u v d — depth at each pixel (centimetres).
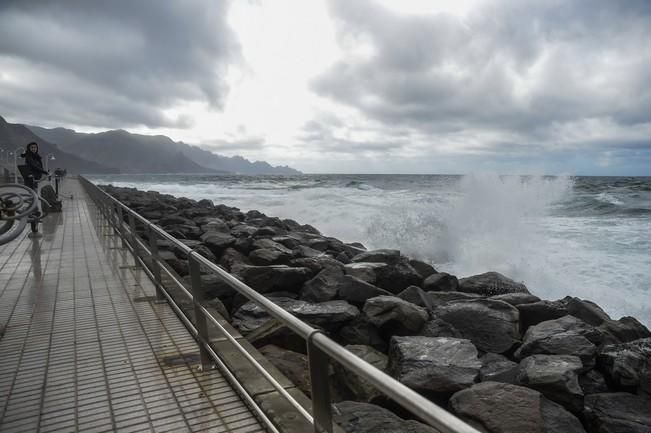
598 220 1761
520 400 368
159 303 523
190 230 1237
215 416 282
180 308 484
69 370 352
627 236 1389
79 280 631
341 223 1638
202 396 307
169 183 6775
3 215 429
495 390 379
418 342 480
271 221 1505
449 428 102
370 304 598
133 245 690
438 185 4531
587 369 480
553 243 1280
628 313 782
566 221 1727
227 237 1077
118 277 647
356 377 414
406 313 575
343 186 4750
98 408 295
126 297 549
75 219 1326
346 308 619
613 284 909
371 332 586
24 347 399
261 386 304
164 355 377
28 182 993
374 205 2069
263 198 2945
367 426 317
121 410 292
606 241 1309
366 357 502
